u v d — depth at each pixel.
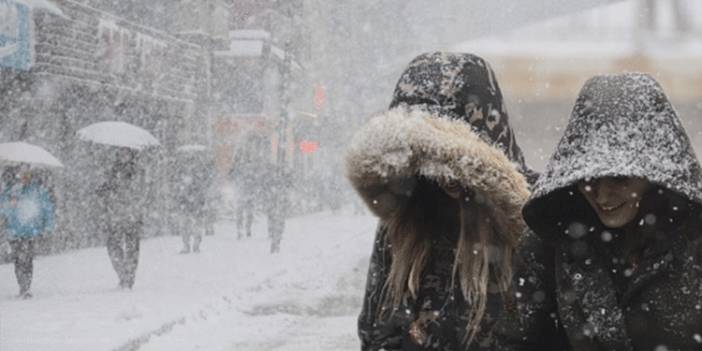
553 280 5.07
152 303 19.66
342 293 23.39
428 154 5.63
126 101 38.19
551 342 5.32
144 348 15.52
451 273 5.98
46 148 32.47
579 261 4.80
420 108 6.19
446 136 5.59
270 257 31.17
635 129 4.48
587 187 4.59
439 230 6.00
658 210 4.68
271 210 33.53
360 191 6.00
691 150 4.55
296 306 21.03
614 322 4.69
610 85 4.62
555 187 4.58
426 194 6.01
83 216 34.75
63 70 32.44
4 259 30.17
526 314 5.16
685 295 4.59
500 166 5.54
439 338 5.97
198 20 47.88
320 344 16.75
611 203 4.58
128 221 22.55
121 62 36.03
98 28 34.44
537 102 16.70
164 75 41.12
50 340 15.12
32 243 20.97
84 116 34.69
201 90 46.22
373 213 6.08
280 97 34.06
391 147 5.73
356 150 5.84
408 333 6.07
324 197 74.88
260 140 55.75
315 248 35.03
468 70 6.25
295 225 51.47
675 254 4.60
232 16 64.94
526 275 5.13
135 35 37.50
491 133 6.29
